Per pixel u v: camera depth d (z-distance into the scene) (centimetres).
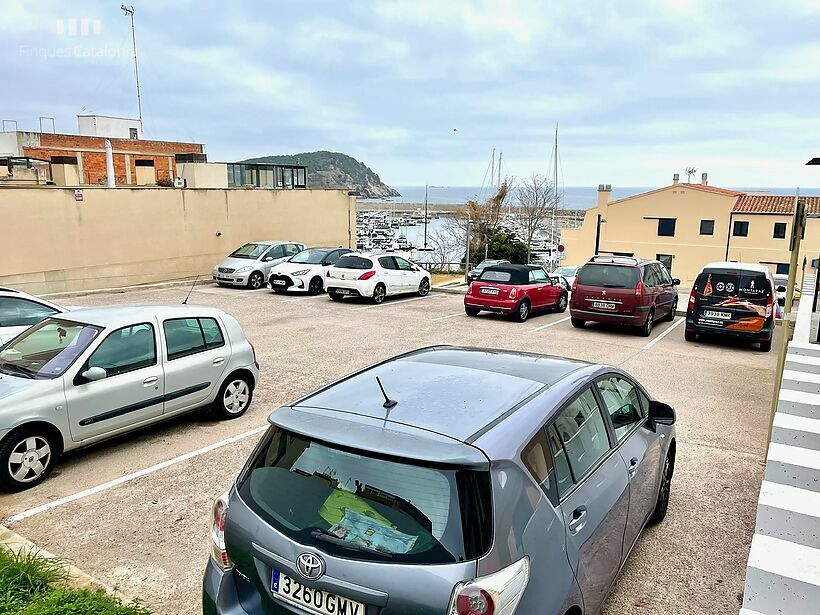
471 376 363
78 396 584
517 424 297
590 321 1486
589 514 323
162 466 610
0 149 3234
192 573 433
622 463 387
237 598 287
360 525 258
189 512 520
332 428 285
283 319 1480
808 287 1298
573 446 337
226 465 613
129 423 633
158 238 2117
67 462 617
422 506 253
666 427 493
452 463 254
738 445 693
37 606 351
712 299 1259
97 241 1948
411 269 1939
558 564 280
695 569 435
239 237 2391
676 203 4503
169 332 679
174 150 3766
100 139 3462
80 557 451
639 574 428
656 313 1447
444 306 1756
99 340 612
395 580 241
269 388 886
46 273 1836
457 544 244
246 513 285
